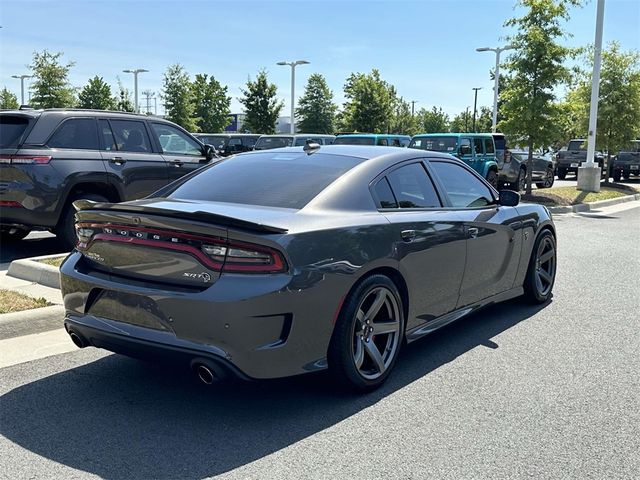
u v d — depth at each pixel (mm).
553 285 7082
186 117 41656
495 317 5902
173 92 41188
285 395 3998
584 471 3119
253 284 3338
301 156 4672
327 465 3141
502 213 5516
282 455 3236
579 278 7684
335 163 4445
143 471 3066
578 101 22500
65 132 8000
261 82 39969
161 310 3439
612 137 22516
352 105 37938
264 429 3529
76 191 8102
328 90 46094
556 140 17562
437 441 3406
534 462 3195
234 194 4168
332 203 3973
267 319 3371
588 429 3578
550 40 17203
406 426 3586
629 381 4312
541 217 6180
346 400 3938
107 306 3691
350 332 3807
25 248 8852
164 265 3521
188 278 3451
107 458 3189
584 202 17266
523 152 21344
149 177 8812
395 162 4586
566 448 3352
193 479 3000
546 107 17188
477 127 62875
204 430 3510
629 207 17641
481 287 5223
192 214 3352
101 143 8359
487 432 3521
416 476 3043
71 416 3670
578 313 6059
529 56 17219
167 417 3670
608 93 22172
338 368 3828
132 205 3637
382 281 4016
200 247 3428
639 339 5250
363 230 3898
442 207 4832
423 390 4117
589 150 20078
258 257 3379
